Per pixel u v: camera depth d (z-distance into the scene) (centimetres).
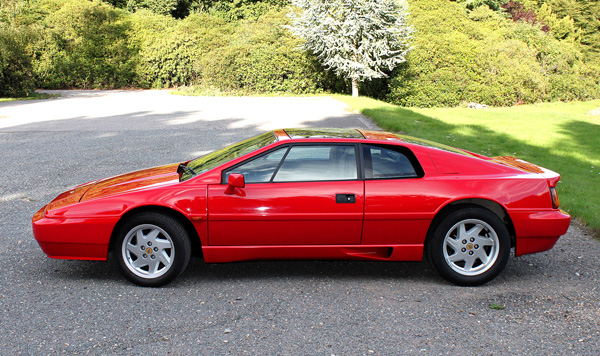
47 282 424
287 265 472
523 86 2850
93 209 410
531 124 1612
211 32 3616
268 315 364
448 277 421
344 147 428
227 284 424
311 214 410
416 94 2655
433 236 418
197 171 439
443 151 437
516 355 309
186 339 327
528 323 354
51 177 827
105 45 3406
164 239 414
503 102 2770
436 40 2773
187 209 406
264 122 1509
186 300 390
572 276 447
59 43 3312
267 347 317
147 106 2047
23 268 455
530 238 421
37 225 414
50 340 324
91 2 3588
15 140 1202
